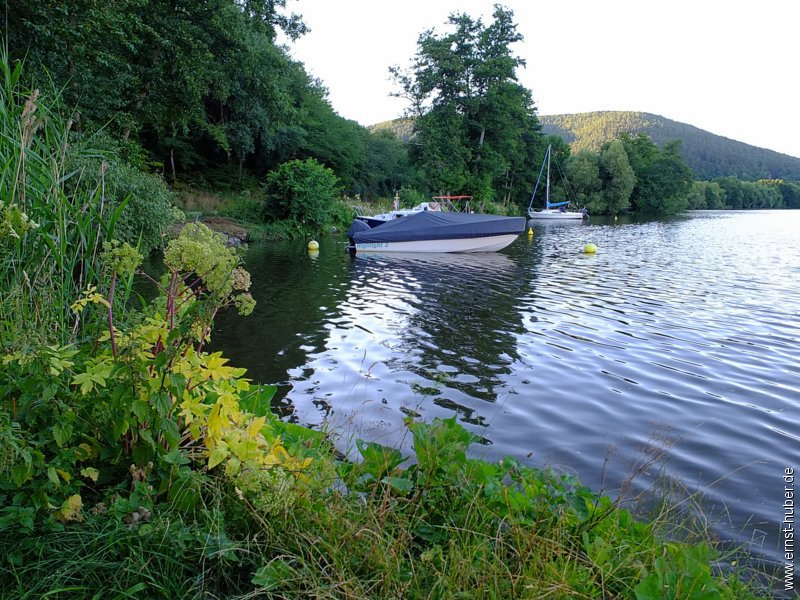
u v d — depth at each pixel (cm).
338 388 531
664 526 249
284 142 3456
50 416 194
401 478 224
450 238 1848
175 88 1725
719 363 648
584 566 193
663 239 2656
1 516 179
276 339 702
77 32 1108
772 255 1909
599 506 246
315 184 2392
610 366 628
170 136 2711
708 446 428
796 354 689
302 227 2375
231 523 199
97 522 186
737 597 210
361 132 4700
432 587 177
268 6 1948
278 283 1168
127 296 301
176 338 203
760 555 282
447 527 204
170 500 198
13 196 272
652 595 170
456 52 4119
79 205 348
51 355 194
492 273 1391
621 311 938
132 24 1400
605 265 1588
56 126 377
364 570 186
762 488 362
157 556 176
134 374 198
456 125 4000
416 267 1488
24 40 1027
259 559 186
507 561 197
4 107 322
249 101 2212
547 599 172
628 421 473
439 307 945
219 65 1844
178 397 196
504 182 5141
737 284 1248
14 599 159
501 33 4119
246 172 3391
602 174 5906
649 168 6512
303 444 272
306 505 204
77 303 206
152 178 1218
